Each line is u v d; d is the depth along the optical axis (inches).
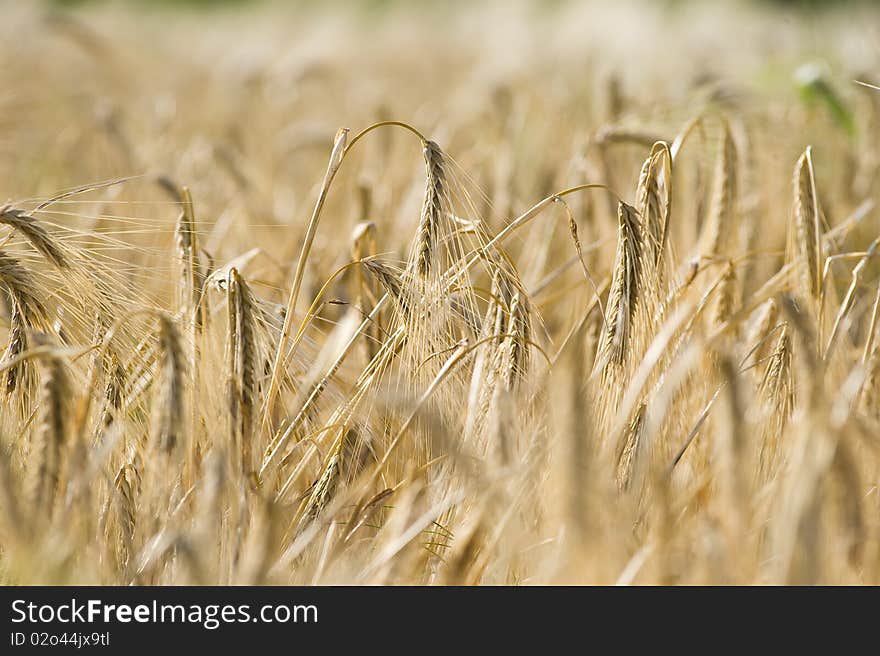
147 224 312.3
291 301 216.4
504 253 223.1
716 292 243.8
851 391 181.3
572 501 149.6
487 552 176.2
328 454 208.8
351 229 348.8
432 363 218.4
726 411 159.2
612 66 470.0
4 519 164.7
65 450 167.6
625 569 169.3
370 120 451.2
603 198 318.3
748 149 316.8
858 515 162.7
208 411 197.8
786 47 652.1
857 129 362.3
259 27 1222.3
